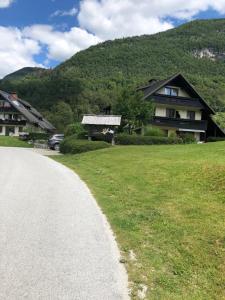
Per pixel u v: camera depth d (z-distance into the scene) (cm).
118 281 573
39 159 2583
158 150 2358
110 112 4800
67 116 9650
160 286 561
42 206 1027
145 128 3869
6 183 1383
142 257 666
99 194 1230
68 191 1275
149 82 5431
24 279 568
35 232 793
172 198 1080
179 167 1530
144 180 1388
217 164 1451
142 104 3853
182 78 4475
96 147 2981
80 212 977
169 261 648
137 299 520
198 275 595
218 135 4756
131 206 1038
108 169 1802
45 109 10306
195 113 4728
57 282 564
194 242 724
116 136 3525
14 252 674
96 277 585
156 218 898
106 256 671
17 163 2169
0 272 589
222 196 1036
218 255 660
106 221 898
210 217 869
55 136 4572
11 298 510
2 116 7519
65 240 750
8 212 947
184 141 3694
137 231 813
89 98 10475
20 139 6147
